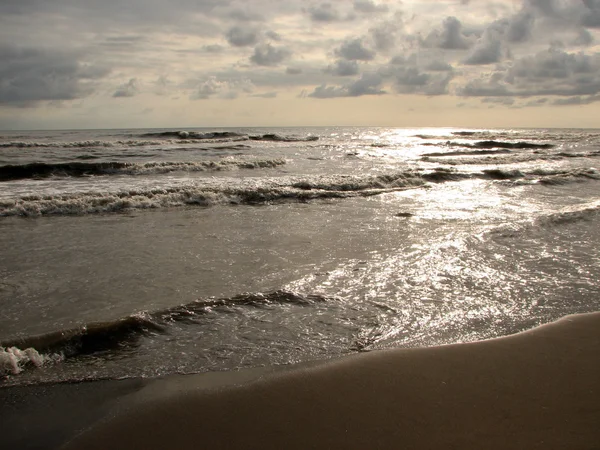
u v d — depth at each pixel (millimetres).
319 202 12344
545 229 8750
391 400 3279
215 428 2988
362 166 21094
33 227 9383
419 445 2770
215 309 5000
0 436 2932
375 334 4457
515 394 3334
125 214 10805
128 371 3781
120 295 5430
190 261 6828
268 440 2850
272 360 3945
